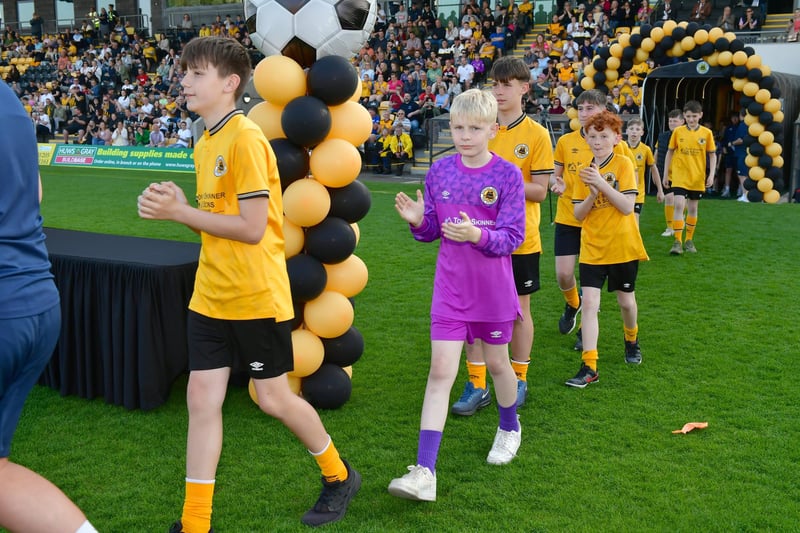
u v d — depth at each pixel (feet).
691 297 20.26
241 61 8.55
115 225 32.68
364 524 9.16
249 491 10.02
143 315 12.51
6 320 6.51
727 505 9.51
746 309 18.99
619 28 65.00
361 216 12.80
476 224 9.91
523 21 72.79
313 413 9.09
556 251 16.76
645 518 9.21
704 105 49.55
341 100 12.07
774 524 9.05
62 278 13.17
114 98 78.02
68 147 61.46
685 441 11.44
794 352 15.62
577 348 16.22
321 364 12.85
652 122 43.70
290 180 12.21
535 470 10.54
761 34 54.85
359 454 11.10
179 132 62.95
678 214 25.82
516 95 12.87
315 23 11.91
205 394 8.55
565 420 12.35
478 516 9.30
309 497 9.87
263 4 12.21
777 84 40.98
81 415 12.72
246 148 8.27
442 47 71.92
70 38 95.25
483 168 9.90
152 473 10.58
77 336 13.17
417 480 9.10
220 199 8.54
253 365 8.66
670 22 40.96
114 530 9.05
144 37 94.48
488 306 9.85
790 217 34.01
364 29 12.36
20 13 107.86
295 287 12.05
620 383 14.07
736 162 43.93
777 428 11.88
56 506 6.69
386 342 16.84
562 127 51.67
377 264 25.17
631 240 14.07
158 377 12.77
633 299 14.62
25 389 6.99
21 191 6.70
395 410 12.87
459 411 12.62
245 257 8.41
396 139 53.47
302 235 12.40
